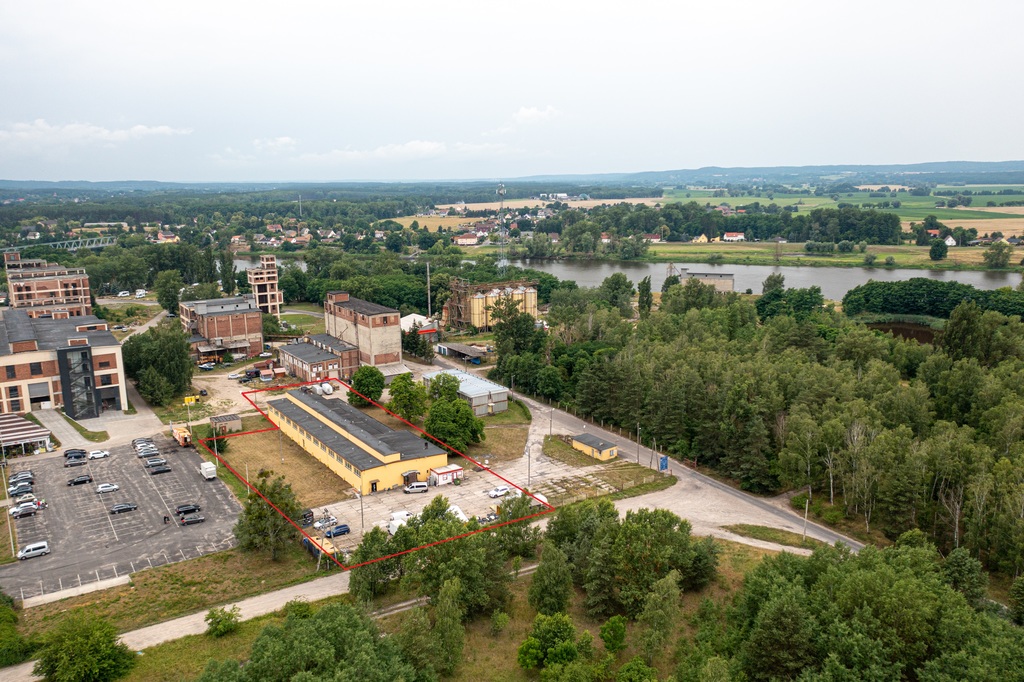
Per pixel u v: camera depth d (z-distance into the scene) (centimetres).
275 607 9094
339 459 13125
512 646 8475
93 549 10438
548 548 9000
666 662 8125
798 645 7331
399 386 15900
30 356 15862
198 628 8631
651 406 14725
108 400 16662
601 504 10262
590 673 7569
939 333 18400
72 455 13675
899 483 10756
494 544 9100
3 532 10906
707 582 9625
